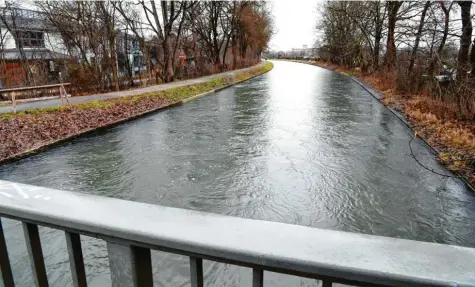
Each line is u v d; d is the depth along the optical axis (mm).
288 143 8320
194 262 681
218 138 8891
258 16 40250
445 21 10664
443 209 4863
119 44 22656
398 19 15391
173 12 21641
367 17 21172
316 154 7406
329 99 15914
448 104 9445
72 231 784
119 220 739
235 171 6445
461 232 4316
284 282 3350
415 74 13344
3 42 19594
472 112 8242
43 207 825
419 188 5555
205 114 12406
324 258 600
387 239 647
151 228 701
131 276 741
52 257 3705
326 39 37562
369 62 24859
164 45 22359
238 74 29062
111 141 8602
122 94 14898
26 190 929
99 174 6363
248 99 16484
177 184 5871
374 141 8328
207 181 5980
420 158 6957
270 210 4914
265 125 10406
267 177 6125
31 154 7359
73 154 7539
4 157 6859
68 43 18750
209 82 21484
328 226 4488
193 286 696
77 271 835
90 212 782
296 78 29078
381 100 14352
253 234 673
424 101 10867
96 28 17922
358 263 583
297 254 613
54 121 9625
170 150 7824
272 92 19312
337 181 5902
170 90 16641
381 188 5590
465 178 5668
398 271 561
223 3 31750
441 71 10852
